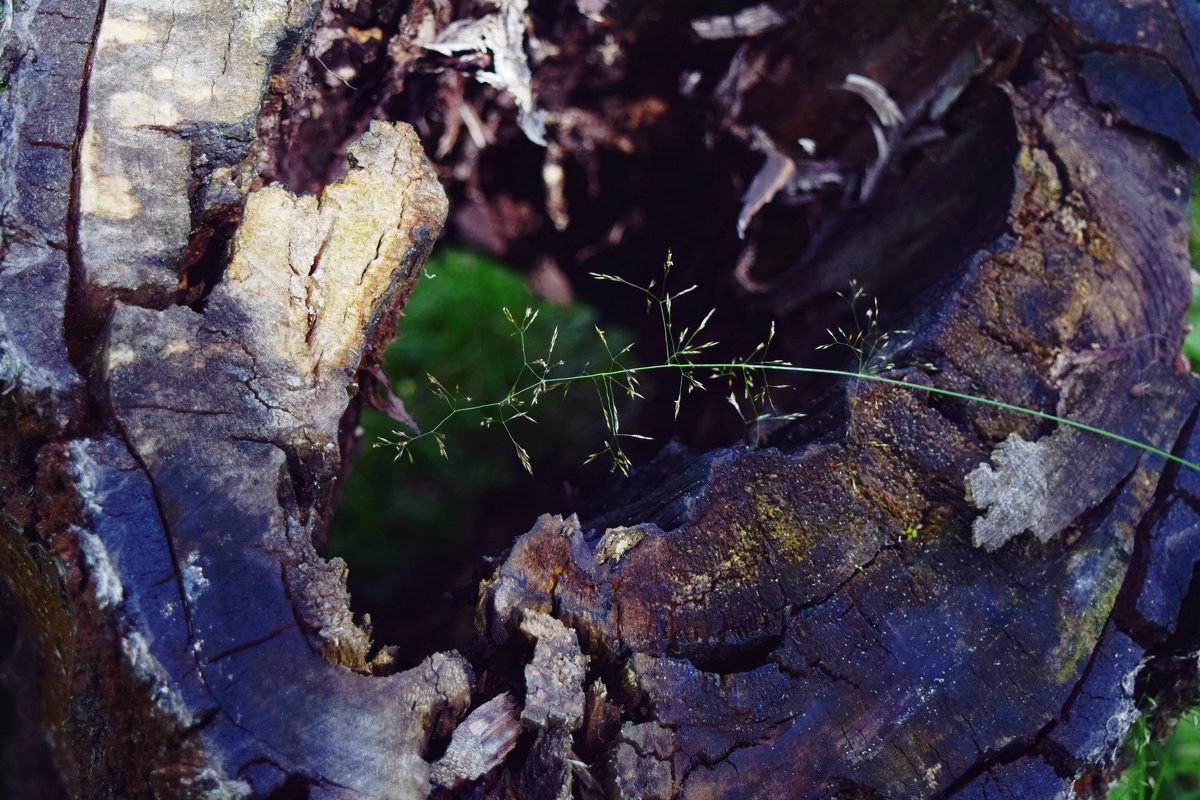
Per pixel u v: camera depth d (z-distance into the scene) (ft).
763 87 2.47
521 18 2.36
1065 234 2.25
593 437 2.62
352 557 2.48
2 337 1.96
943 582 2.09
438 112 2.46
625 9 2.41
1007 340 2.18
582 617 1.99
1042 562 2.12
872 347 2.20
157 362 1.96
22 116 2.03
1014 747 2.05
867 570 2.07
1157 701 2.18
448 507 2.55
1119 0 2.33
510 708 1.96
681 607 2.02
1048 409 2.16
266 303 2.01
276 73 2.14
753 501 2.07
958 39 2.33
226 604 1.91
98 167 2.02
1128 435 2.18
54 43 2.06
